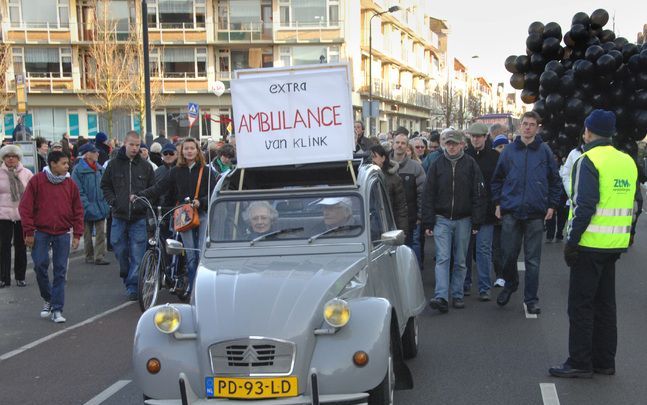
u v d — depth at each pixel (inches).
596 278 223.9
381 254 219.6
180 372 169.5
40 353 275.9
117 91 1704.0
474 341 278.2
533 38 570.9
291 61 1879.9
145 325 179.6
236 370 166.2
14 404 216.8
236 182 244.2
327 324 171.8
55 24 1800.0
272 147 223.9
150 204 354.9
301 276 186.9
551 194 314.5
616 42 548.1
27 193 323.0
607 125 219.0
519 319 312.0
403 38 2667.3
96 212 491.8
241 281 186.1
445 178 325.1
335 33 1859.0
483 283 350.3
